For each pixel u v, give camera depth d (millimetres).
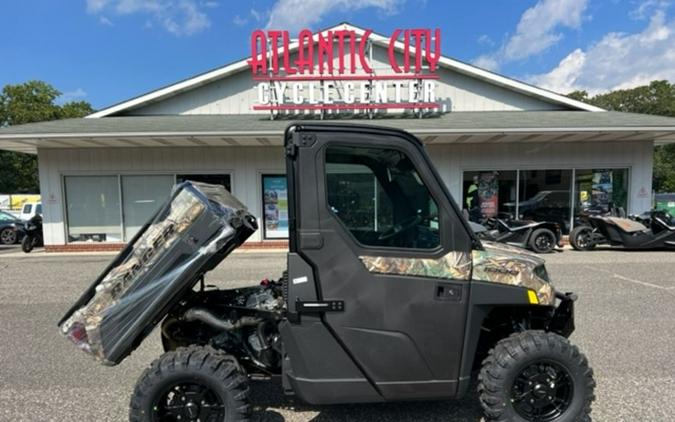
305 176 2461
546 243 10320
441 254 2584
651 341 4285
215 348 2916
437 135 10367
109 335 2564
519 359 2592
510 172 12047
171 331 3057
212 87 12922
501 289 2641
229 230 2590
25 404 3193
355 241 2510
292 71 12477
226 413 2514
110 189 11828
